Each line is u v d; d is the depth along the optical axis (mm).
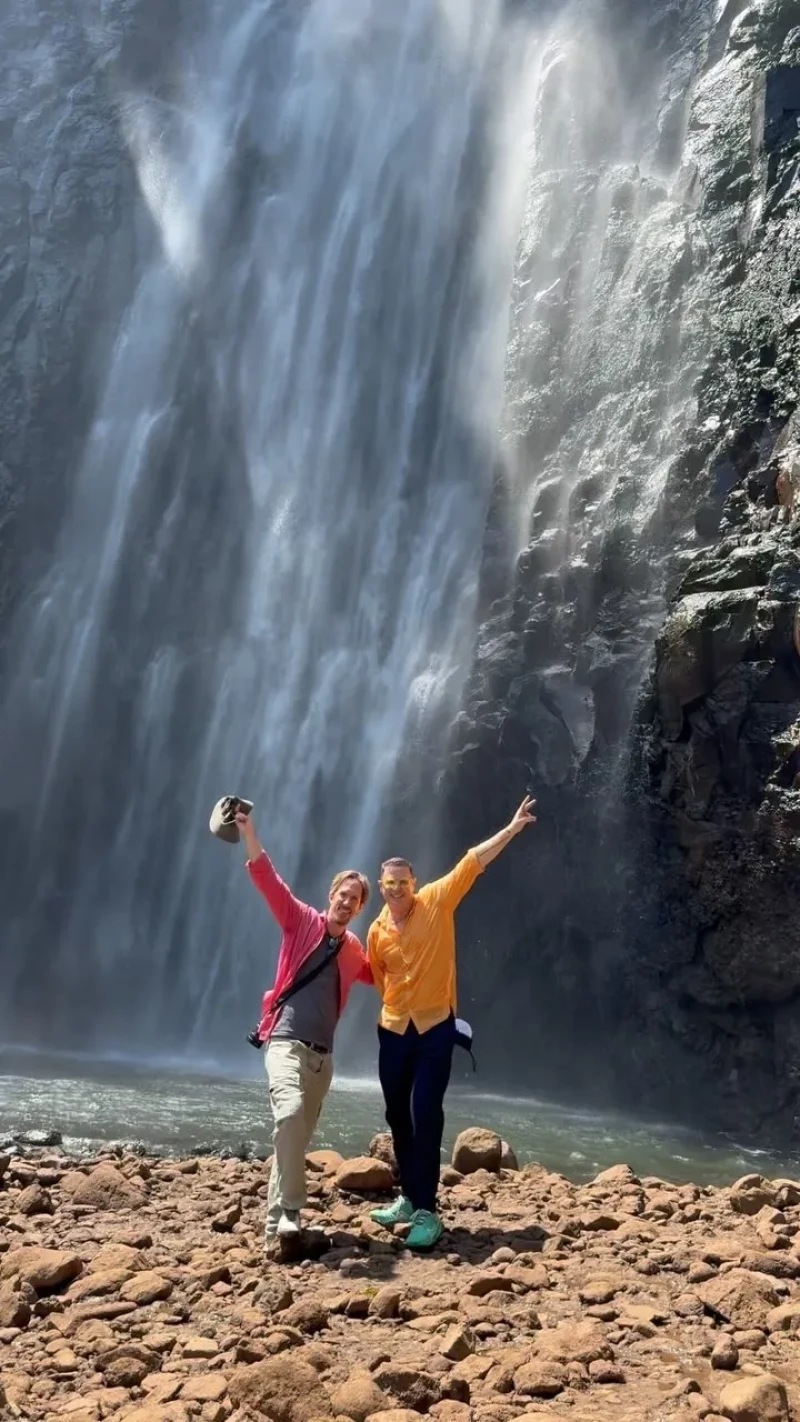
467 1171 7293
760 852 18547
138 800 32312
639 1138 17359
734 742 18781
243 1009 28875
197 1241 5508
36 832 33125
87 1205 6180
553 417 26734
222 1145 12508
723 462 21703
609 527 23438
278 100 39250
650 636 21844
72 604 34844
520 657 24375
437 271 33406
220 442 35156
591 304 26797
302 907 5574
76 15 41750
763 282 22562
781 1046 18859
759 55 25297
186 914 30609
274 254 36656
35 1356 4098
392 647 29766
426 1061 5551
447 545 29891
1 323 37969
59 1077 19609
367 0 38969
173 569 34219
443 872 25547
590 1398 3637
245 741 31141
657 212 26062
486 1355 4020
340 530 32062
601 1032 22234
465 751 24594
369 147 36469
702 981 19906
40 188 39188
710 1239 5492
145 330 37375
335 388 33969
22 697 34344
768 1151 17688
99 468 36281
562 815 22625
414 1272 5023
